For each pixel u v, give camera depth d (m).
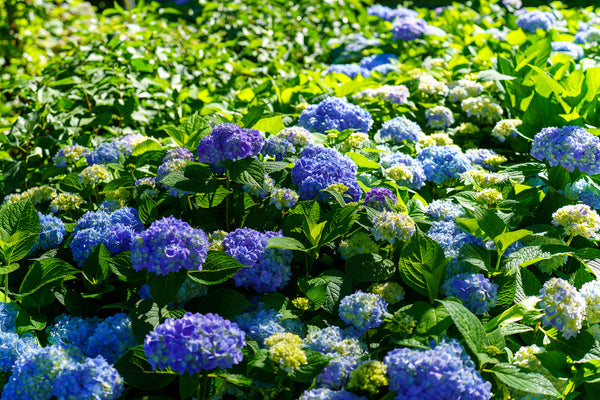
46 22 6.61
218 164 2.48
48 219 2.70
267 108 4.32
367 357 2.12
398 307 2.38
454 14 6.82
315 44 6.59
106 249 2.46
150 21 6.26
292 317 2.29
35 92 4.39
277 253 2.43
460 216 2.80
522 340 2.45
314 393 1.96
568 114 3.64
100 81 4.38
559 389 2.16
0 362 2.17
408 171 3.05
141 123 4.43
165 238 2.10
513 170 3.38
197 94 4.64
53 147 4.02
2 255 2.49
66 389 1.95
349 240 2.54
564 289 2.14
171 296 2.15
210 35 6.24
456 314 2.06
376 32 6.78
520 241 2.70
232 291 2.31
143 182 2.88
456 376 1.86
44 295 2.40
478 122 4.33
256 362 2.02
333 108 3.70
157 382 2.07
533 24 5.68
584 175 3.11
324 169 2.69
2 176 3.87
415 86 4.44
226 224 2.75
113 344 2.20
